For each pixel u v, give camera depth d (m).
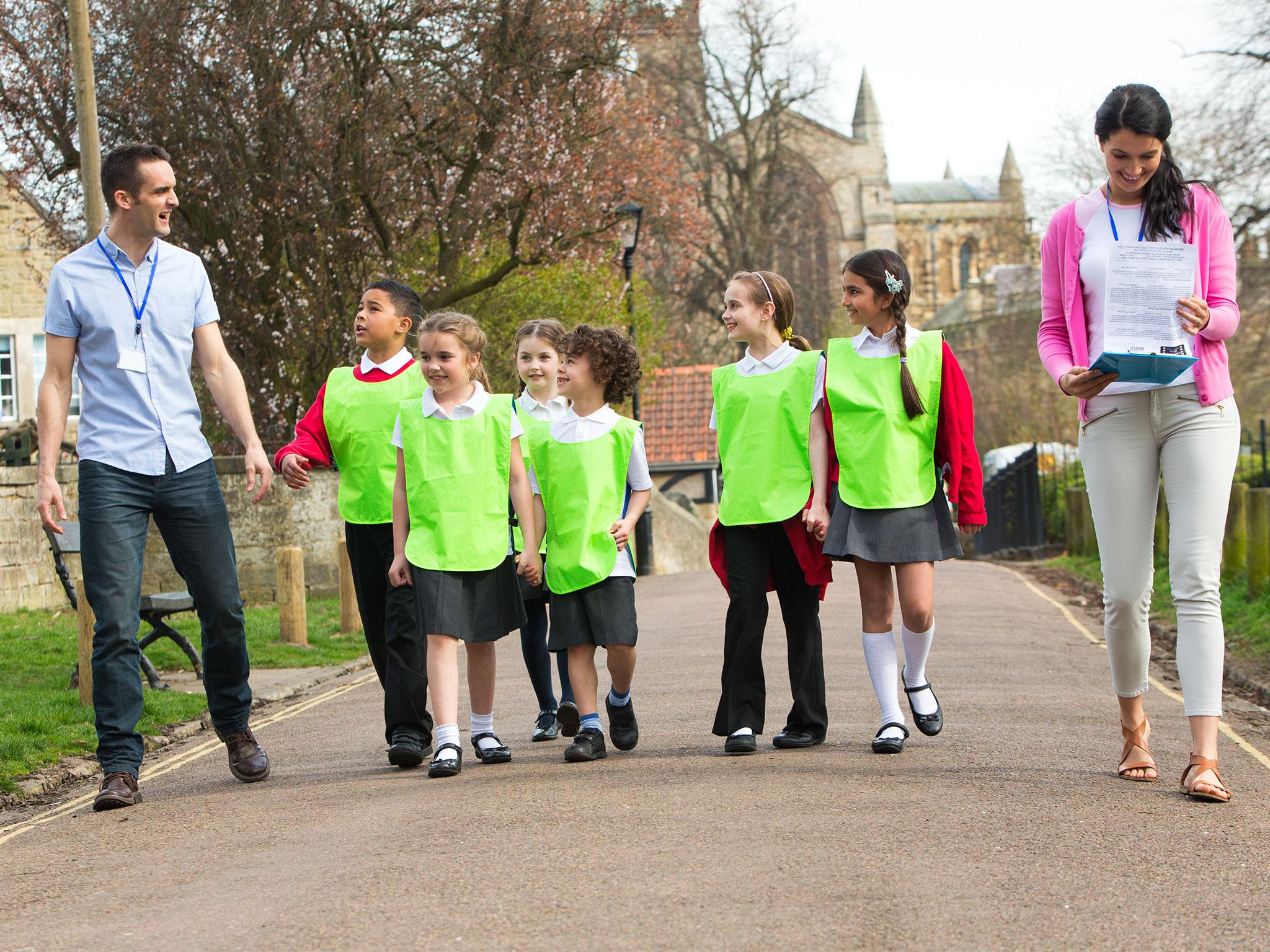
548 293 24.75
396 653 6.86
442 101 21.88
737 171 56.72
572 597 6.73
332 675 11.16
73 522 9.77
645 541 25.52
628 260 24.36
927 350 6.53
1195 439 5.56
